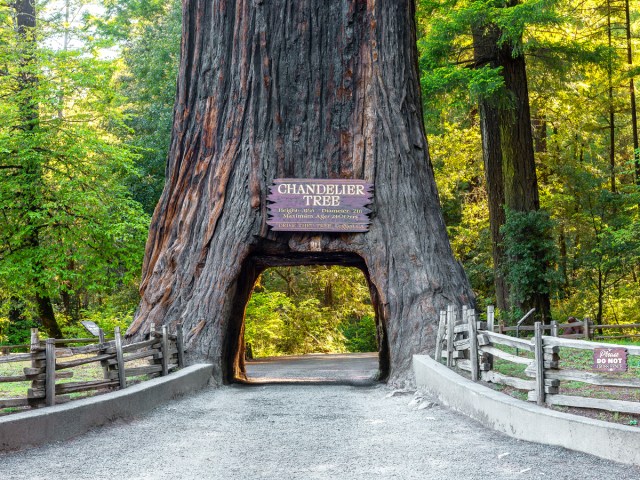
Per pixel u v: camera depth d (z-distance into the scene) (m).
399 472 7.91
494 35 27.03
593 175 39.38
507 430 9.87
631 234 30.52
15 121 25.62
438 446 9.21
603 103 37.09
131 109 36.62
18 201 25.52
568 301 37.22
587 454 8.27
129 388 12.28
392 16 19.38
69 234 25.94
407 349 16.88
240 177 18.64
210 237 18.44
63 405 10.18
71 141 25.91
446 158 41.62
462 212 42.34
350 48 19.20
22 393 11.75
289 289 44.06
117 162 26.91
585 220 37.72
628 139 43.41
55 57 25.98
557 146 39.25
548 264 27.23
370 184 18.45
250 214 18.39
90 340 19.33
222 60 19.31
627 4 35.31
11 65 26.55
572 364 14.00
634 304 37.56
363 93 19.05
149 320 18.09
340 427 10.88
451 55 27.66
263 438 10.01
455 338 14.27
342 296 45.72
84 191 26.44
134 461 8.55
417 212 18.41
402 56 19.39
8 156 25.53
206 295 18.00
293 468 8.19
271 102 18.94
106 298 36.19
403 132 18.89
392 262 17.95
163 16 37.38
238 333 20.33
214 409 12.86
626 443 7.80
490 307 12.22
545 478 7.45
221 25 19.47
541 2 23.52
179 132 19.52
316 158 18.83
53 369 10.20
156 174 32.78
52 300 39.00
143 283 18.97
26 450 9.01
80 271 27.56
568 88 33.38
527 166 27.36
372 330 48.19
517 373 12.67
